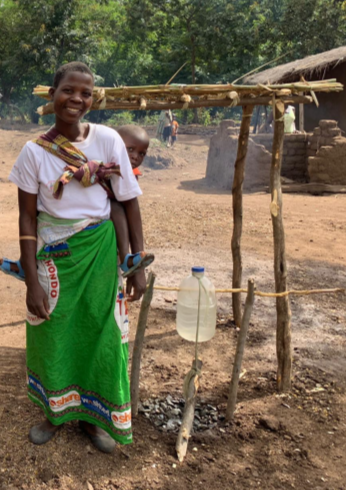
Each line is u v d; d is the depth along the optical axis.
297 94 3.74
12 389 3.65
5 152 19.66
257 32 33.12
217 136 14.56
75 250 2.70
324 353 4.44
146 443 3.17
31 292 2.67
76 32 32.44
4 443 3.04
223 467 3.02
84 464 2.94
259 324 5.00
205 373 4.06
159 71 39.88
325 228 9.01
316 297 5.72
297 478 2.96
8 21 32.62
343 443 3.26
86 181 2.59
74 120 2.57
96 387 2.89
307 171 13.79
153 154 17.97
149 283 3.22
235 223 4.62
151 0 35.69
